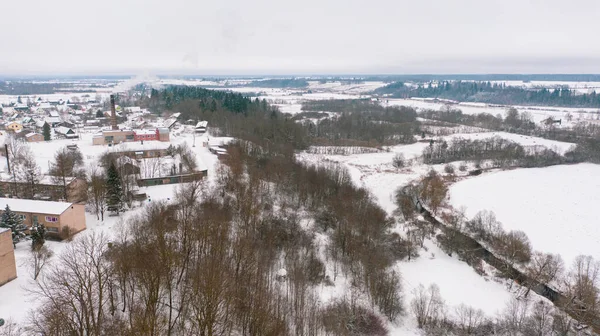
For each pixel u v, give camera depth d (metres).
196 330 59.28
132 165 125.88
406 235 108.31
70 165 124.94
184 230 76.62
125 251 68.19
